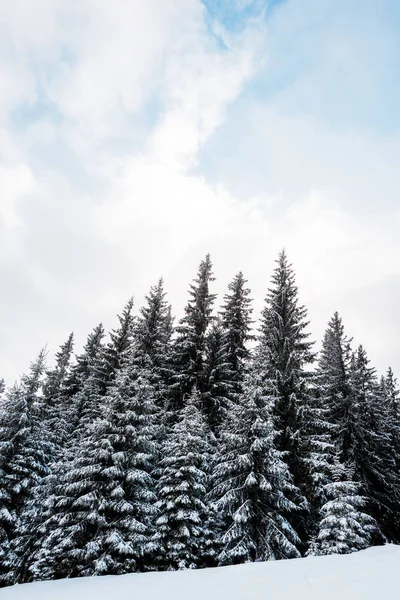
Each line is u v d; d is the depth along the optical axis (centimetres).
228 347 2483
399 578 604
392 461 2445
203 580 873
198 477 1489
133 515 1452
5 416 1917
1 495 1662
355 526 1349
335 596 548
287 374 1908
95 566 1263
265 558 1300
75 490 1474
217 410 1992
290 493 1625
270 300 2242
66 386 3191
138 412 1725
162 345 2489
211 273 2697
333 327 2627
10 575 1495
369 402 2623
